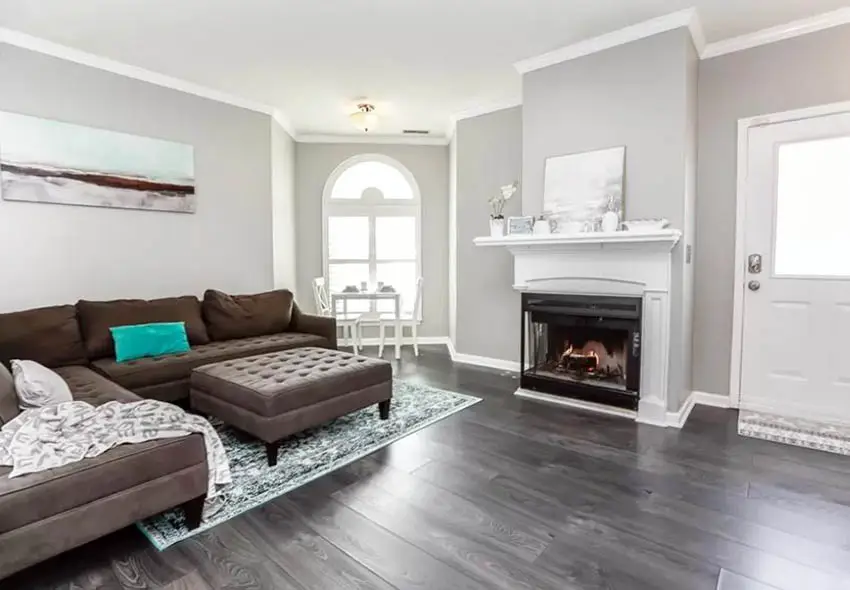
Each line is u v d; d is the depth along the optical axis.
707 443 2.88
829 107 3.15
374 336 6.40
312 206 6.15
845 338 3.16
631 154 3.36
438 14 3.06
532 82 3.84
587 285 3.58
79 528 1.64
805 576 1.67
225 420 2.73
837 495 2.24
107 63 3.71
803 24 3.17
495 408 3.56
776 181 3.36
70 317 3.28
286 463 2.57
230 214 4.62
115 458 1.74
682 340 3.25
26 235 3.38
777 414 3.39
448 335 6.31
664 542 1.87
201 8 2.96
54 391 2.23
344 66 3.89
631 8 2.99
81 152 3.60
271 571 1.71
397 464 2.58
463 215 5.20
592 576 1.67
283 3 2.90
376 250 6.32
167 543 1.87
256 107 4.79
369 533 1.94
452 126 5.50
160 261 4.12
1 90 3.23
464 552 1.81
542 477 2.43
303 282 6.19
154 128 4.03
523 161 3.91
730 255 3.55
